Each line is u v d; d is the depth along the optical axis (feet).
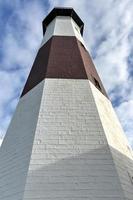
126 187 36.24
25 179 35.40
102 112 46.55
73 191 34.47
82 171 36.52
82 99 46.91
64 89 48.70
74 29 69.62
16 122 48.78
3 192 37.58
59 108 44.98
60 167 36.76
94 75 57.88
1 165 42.60
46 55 59.21
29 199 33.40
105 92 57.93
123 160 41.39
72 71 52.95
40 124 42.22
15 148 42.65
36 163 36.99
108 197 34.22
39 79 53.36
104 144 39.91
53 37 64.64
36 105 46.80
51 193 34.14
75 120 43.11
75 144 39.58
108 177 36.14
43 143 39.55
